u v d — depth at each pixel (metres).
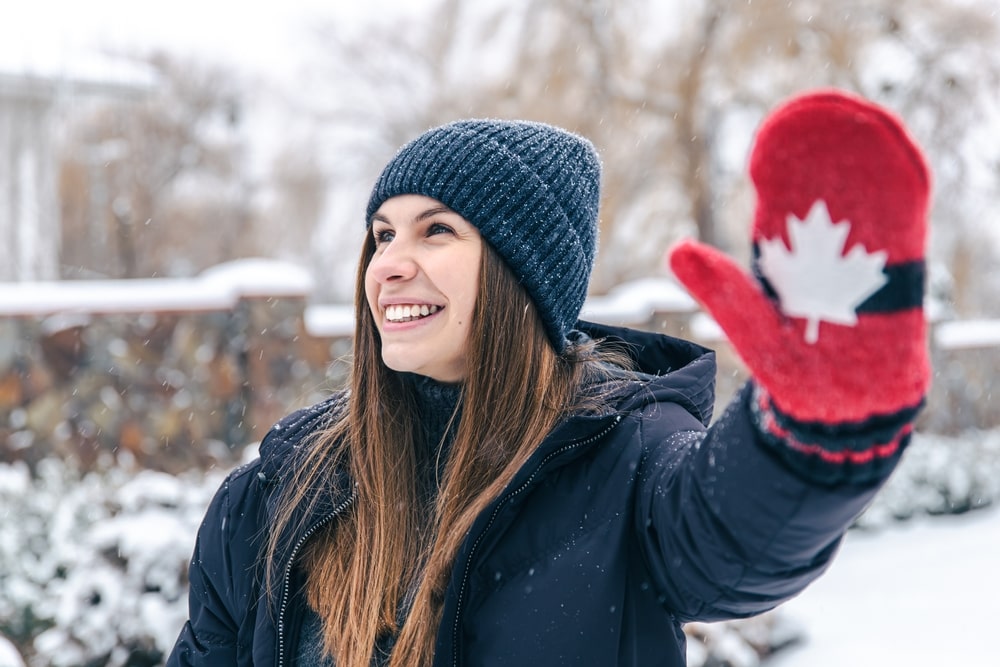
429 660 1.17
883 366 0.77
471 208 1.29
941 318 9.09
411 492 1.32
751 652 3.55
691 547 0.97
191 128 20.69
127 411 5.65
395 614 1.25
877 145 0.75
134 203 17.61
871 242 0.76
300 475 1.36
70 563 3.89
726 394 7.17
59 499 4.44
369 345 1.38
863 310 0.77
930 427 8.91
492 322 1.28
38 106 9.39
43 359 5.46
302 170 20.00
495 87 12.81
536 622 1.10
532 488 1.16
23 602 3.71
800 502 0.83
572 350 1.35
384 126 19.14
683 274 0.84
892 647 3.94
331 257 20.89
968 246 11.83
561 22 11.89
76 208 17.38
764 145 0.80
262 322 6.06
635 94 11.86
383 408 1.34
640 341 1.50
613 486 1.14
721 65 11.41
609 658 1.08
